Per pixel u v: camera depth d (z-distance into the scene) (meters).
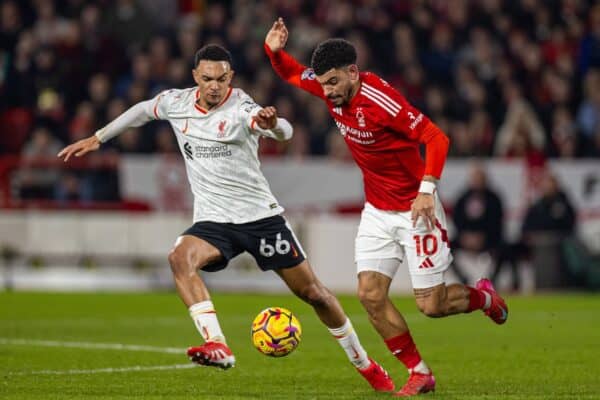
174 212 68.50
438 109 74.56
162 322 49.91
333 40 27.50
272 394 28.36
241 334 45.06
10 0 81.19
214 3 86.00
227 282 69.19
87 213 69.31
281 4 83.25
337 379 31.75
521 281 67.38
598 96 77.62
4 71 78.06
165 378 31.56
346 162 68.62
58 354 37.50
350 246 67.25
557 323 50.00
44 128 72.00
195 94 28.72
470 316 53.72
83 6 81.62
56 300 61.44
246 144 28.11
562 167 69.19
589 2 87.88
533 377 32.25
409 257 28.67
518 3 85.88
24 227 69.50
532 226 67.19
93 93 73.38
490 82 77.69
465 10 83.75
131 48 80.62
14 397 27.47
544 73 81.06
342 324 28.36
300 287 28.39
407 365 28.66
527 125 72.31
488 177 68.81
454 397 27.66
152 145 70.94
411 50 79.25
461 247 66.62
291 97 72.81
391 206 28.64
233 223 28.20
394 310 28.73
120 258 69.06
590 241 68.12
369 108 27.61
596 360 36.59
